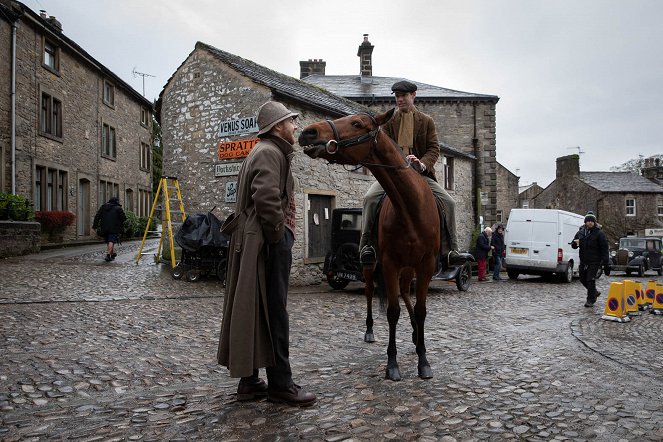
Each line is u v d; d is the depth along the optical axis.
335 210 11.79
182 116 13.66
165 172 14.07
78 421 3.20
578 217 19.12
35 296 8.06
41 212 17.53
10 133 16.34
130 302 8.10
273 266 3.46
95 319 6.65
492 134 25.52
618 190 41.62
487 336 6.56
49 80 18.91
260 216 3.31
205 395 3.75
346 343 5.93
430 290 13.27
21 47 17.11
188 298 8.81
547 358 5.23
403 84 4.71
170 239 12.20
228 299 3.44
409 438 2.98
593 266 10.27
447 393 3.85
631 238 26.17
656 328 7.74
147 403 3.55
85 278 10.43
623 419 3.39
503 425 3.23
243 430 3.04
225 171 12.65
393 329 4.26
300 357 5.16
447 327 7.25
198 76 13.33
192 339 5.81
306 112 13.04
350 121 3.63
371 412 3.39
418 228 4.09
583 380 4.38
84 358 4.82
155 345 5.46
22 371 4.32
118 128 25.77
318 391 3.85
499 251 17.45
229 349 3.29
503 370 4.64
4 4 15.97
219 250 10.91
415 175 4.18
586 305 10.32
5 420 3.21
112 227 13.86
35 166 17.97
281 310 3.47
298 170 12.63
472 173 25.50
